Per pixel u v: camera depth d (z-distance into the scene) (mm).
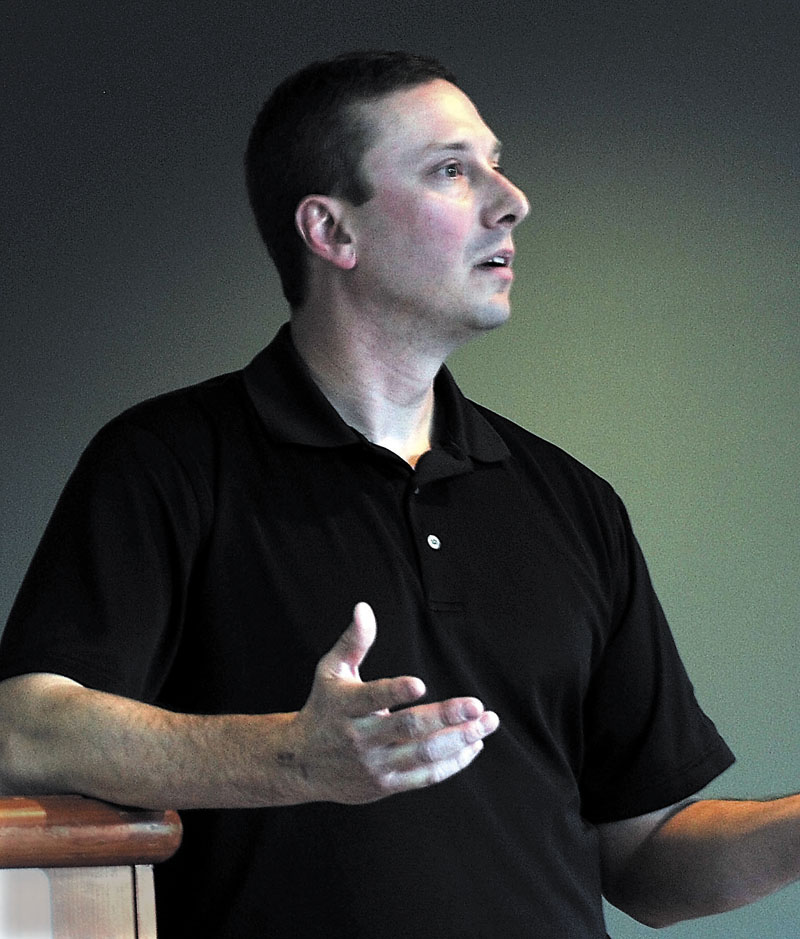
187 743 4250
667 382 11859
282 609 5320
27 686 4824
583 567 5988
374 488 5680
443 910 5062
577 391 11758
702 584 11680
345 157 5945
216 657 5297
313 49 11836
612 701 6082
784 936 11164
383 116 5957
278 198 6141
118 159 11547
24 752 4590
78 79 11586
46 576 5191
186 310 11469
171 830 3779
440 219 5840
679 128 12109
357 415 5934
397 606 5434
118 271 11438
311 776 3973
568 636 5742
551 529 6000
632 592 6207
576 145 11984
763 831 5734
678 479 11773
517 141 11922
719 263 12031
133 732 4375
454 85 6234
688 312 11953
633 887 6137
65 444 11227
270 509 5496
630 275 11930
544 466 6250
